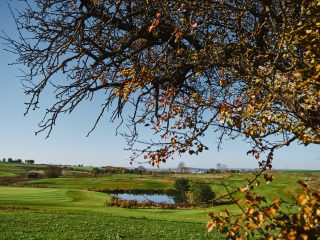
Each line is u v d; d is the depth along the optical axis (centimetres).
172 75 755
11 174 19625
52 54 794
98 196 8306
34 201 6706
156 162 585
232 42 674
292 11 576
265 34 652
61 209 5362
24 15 814
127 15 758
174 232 3497
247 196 414
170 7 576
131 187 12338
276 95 458
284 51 495
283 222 389
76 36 777
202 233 3444
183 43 788
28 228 3441
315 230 362
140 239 3131
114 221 4166
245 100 565
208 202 448
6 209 5031
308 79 448
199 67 657
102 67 787
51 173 19138
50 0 818
